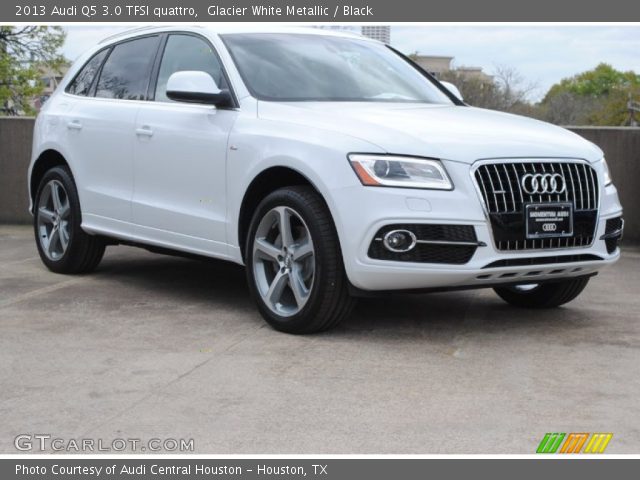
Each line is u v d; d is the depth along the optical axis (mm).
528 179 4781
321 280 4777
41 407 3775
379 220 4578
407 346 4762
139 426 3557
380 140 4703
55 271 6984
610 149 8859
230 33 5871
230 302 5898
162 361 4457
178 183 5750
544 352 4668
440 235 4594
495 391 3988
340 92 5586
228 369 4312
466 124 5086
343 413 3691
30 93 32438
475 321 5398
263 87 5457
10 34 32562
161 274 6977
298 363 4418
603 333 5113
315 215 4781
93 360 4477
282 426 3547
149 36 6434
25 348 4703
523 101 39469
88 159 6527
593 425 3566
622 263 7863
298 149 4883
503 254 4719
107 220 6367
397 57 6418
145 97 6199
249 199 5270
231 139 5320
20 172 10172
